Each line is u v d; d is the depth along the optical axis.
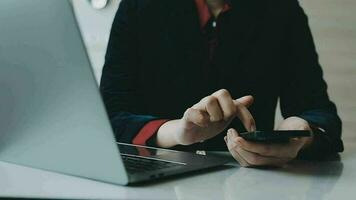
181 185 0.64
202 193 0.60
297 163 0.89
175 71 1.43
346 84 2.24
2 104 0.69
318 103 1.32
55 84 0.60
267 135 0.80
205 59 1.42
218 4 1.44
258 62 1.43
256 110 1.43
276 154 0.81
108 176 0.61
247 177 0.73
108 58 1.44
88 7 2.22
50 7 0.57
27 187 0.59
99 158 0.61
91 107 0.58
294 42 1.46
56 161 0.67
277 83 1.46
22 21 0.60
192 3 1.44
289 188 0.65
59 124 0.63
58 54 0.58
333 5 2.22
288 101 1.42
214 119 0.84
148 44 1.45
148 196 0.56
